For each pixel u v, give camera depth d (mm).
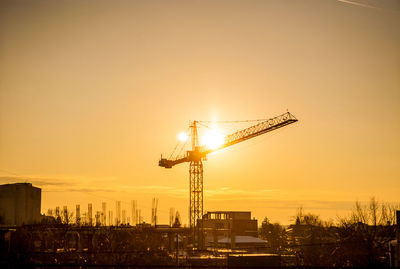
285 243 155125
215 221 179875
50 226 109750
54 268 75875
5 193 136500
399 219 59250
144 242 121000
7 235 71375
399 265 57812
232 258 72812
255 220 176250
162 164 152500
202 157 150625
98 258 94125
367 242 77562
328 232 106438
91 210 133500
